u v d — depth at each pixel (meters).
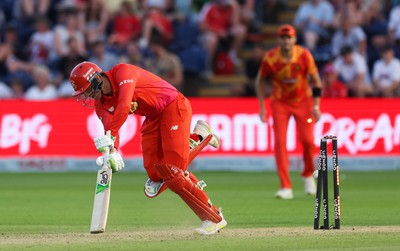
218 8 72.94
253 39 74.12
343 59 66.56
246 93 68.19
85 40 73.06
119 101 26.30
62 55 71.44
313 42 68.94
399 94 66.94
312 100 43.50
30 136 61.16
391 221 32.66
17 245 25.83
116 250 24.50
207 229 27.83
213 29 72.69
